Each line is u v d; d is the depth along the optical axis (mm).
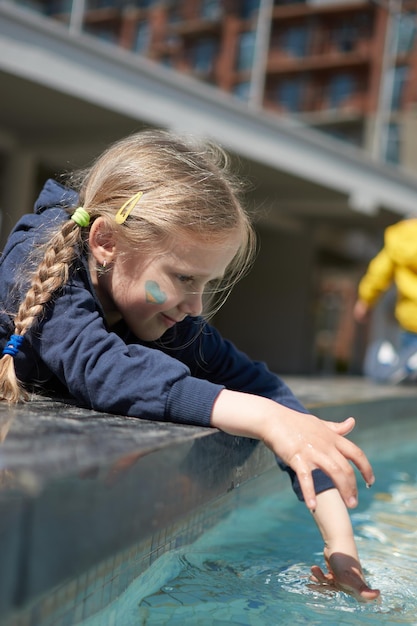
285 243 11344
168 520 909
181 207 1230
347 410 2352
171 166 1293
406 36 8539
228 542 1424
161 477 871
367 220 10547
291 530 1546
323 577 1166
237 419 1151
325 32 7793
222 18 6664
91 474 692
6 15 5027
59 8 5375
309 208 9555
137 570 961
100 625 827
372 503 1848
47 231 1409
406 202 9023
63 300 1279
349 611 1026
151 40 6055
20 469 669
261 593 1089
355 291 13992
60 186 1552
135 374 1199
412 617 1015
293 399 1489
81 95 5562
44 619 652
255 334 11516
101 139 6676
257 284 11539
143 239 1258
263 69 7227
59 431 937
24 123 6719
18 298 1376
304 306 11211
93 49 5590
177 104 6289
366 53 8188
